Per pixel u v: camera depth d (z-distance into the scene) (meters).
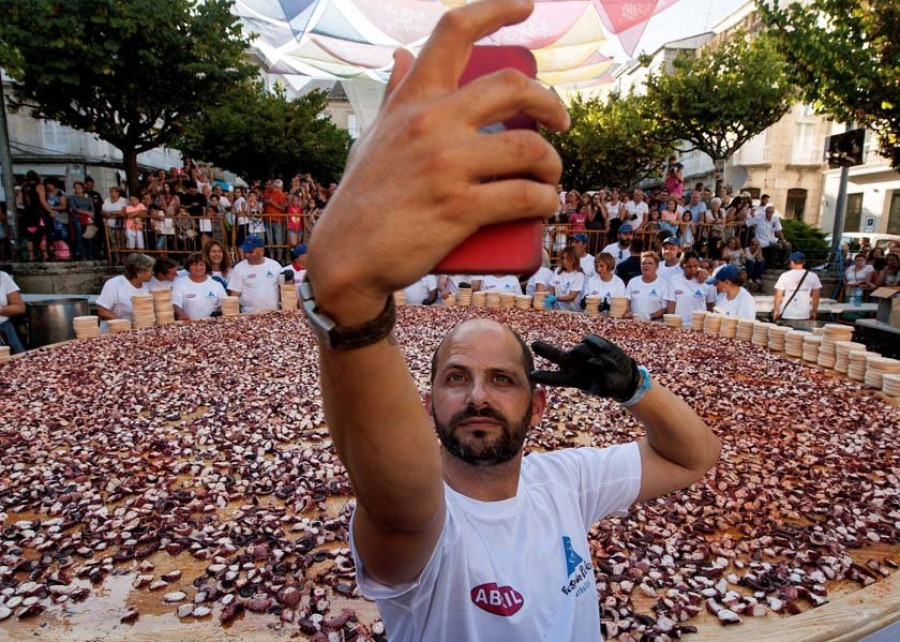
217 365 5.41
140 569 2.21
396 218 0.51
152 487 2.92
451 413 1.31
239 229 13.14
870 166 25.30
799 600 2.08
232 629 1.88
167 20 12.63
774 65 17.05
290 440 3.58
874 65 8.84
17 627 1.88
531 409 1.36
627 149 22.95
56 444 3.49
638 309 8.06
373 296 0.59
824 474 3.17
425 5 9.45
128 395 4.48
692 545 2.41
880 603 2.03
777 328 6.22
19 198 13.42
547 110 0.54
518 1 0.53
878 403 4.44
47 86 12.91
